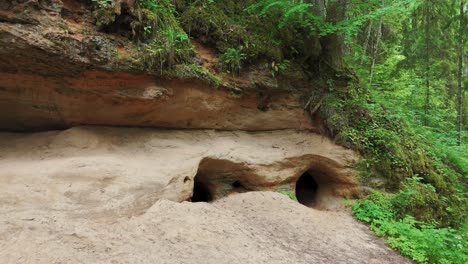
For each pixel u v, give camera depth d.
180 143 6.04
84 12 4.73
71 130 5.22
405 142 8.27
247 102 6.92
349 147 7.54
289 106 7.55
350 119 7.91
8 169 4.27
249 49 6.74
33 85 4.68
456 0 13.42
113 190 4.42
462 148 10.81
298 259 4.16
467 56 14.80
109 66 4.75
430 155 8.84
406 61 13.62
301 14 7.58
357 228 6.05
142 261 3.27
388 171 7.51
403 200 6.98
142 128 5.85
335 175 7.50
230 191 6.91
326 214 6.41
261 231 4.82
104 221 3.89
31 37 4.09
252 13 7.42
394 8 7.12
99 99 5.11
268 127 7.44
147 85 5.29
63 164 4.54
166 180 4.99
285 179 7.25
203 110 6.25
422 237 5.60
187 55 5.79
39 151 4.94
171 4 6.07
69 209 3.94
